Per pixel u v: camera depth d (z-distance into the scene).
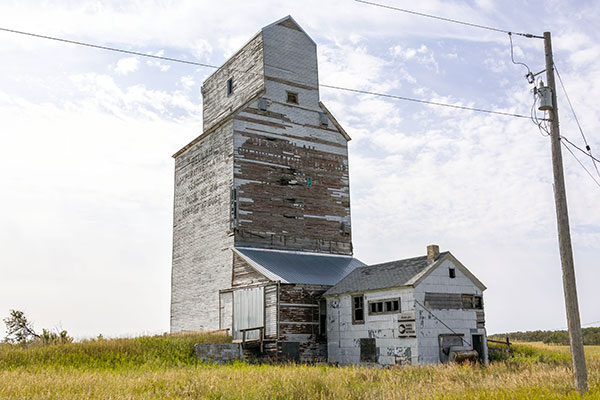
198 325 44.34
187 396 18.61
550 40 21.50
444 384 20.06
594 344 80.00
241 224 42.12
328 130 48.53
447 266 33.25
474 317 33.75
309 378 21.34
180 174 51.03
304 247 44.75
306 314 36.84
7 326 45.72
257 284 38.03
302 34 48.91
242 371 24.47
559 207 20.27
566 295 19.70
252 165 43.66
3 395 17.55
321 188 46.91
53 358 30.50
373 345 33.38
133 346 33.72
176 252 49.66
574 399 16.62
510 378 21.31
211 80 52.66
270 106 45.50
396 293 32.41
